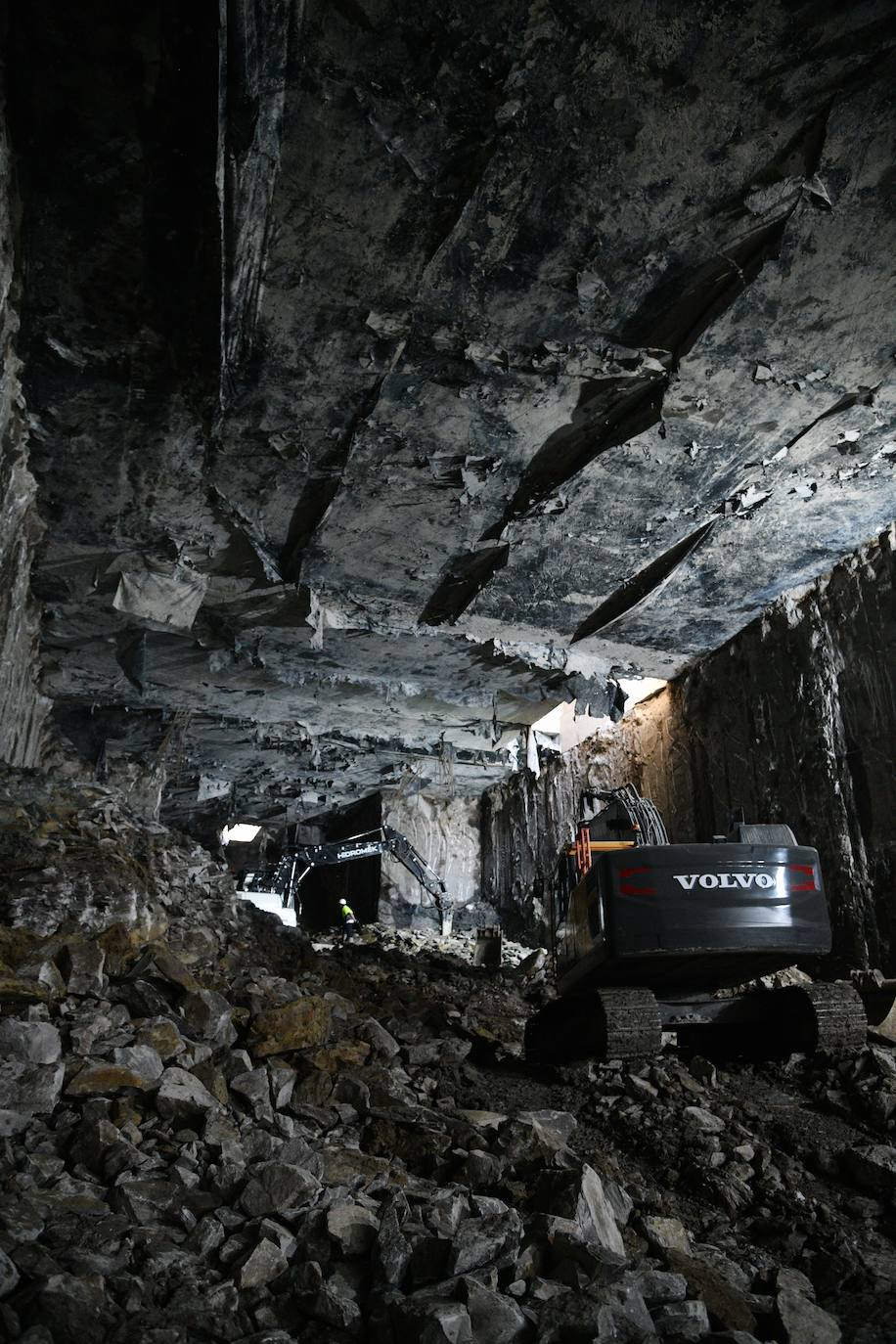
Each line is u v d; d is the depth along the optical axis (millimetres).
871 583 9062
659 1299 2453
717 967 5926
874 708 8914
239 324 5965
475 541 9023
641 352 6309
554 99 4488
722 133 4688
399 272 5555
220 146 4559
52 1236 2400
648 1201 3436
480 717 14688
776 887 5598
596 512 8445
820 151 4785
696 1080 5367
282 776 18047
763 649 10672
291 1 3949
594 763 15406
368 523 8664
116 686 12766
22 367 6328
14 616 9008
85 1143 2930
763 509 8453
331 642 11500
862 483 8047
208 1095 3488
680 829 12258
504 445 7410
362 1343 2199
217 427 7082
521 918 17797
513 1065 6148
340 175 4875
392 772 17875
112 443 7289
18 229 5148
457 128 4633
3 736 9250
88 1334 2012
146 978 4336
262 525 8688
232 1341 2115
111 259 5387
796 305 5879
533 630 11188
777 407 6938
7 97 4402
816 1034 5473
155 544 8945
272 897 16031
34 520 8453
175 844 7816
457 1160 3469
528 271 5570
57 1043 3434
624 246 5395
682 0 4043
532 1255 2568
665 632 11203
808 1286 2787
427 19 4094
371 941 15195
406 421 7059
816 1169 3955
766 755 10445
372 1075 4469
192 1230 2576
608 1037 5438
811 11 4086
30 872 4758
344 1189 2939
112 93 4355
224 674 12516
